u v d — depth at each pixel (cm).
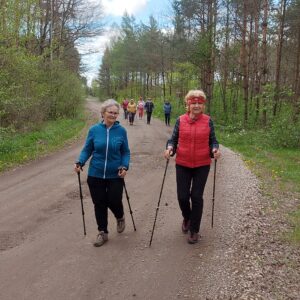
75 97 2941
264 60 2181
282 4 2483
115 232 611
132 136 1964
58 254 535
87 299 425
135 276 473
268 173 1115
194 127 553
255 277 465
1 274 480
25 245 568
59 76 2655
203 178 559
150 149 1507
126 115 3222
